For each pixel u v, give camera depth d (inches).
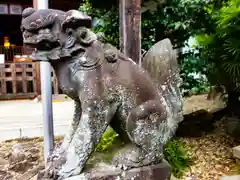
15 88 243.0
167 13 122.3
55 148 64.0
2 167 102.5
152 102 58.3
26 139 138.5
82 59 54.2
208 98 186.4
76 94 57.1
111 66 56.2
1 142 135.6
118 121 59.1
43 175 55.2
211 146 122.1
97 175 55.2
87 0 132.4
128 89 56.6
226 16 116.4
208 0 127.1
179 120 64.8
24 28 52.5
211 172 95.4
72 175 54.6
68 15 52.3
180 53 137.3
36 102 229.8
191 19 123.6
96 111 54.6
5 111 196.4
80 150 54.9
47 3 81.0
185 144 124.0
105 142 76.7
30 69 243.4
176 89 64.4
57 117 175.2
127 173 56.9
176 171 91.2
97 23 129.1
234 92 140.0
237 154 94.9
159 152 60.4
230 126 138.9
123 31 80.8
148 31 129.8
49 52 53.2
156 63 64.3
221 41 125.6
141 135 57.6
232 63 115.3
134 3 79.4
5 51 327.3
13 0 306.8
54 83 243.1
